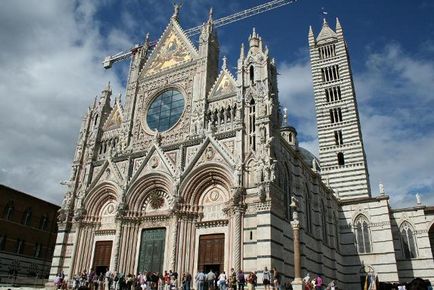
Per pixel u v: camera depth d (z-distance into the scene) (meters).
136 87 58.47
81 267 48.03
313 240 50.38
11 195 63.72
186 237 42.19
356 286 62.12
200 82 51.88
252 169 40.69
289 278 39.25
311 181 55.53
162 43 60.12
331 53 89.81
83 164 56.44
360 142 77.12
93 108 61.34
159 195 47.16
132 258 45.28
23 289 42.28
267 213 37.22
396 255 64.44
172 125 52.00
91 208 51.25
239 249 37.47
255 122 42.78
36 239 67.75
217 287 38.06
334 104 83.44
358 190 73.19
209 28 56.22
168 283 37.06
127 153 52.28
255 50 48.38
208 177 43.81
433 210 64.56
